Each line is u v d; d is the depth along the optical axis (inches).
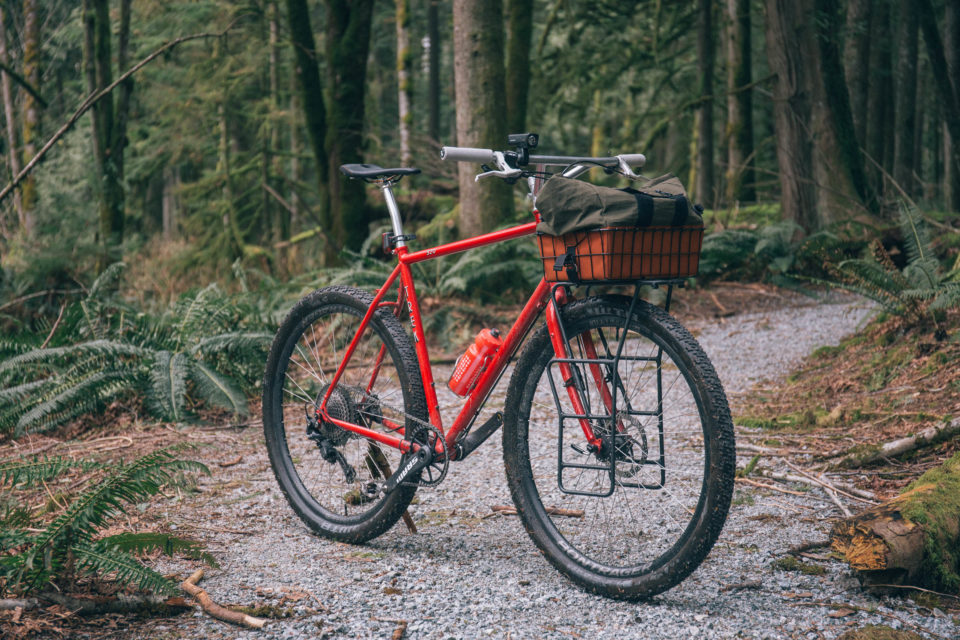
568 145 738.2
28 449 184.1
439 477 116.6
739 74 613.3
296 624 93.6
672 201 94.0
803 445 164.6
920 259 219.9
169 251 581.3
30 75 401.4
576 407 105.3
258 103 666.8
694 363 94.9
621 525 125.0
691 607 97.4
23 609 93.0
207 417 210.7
